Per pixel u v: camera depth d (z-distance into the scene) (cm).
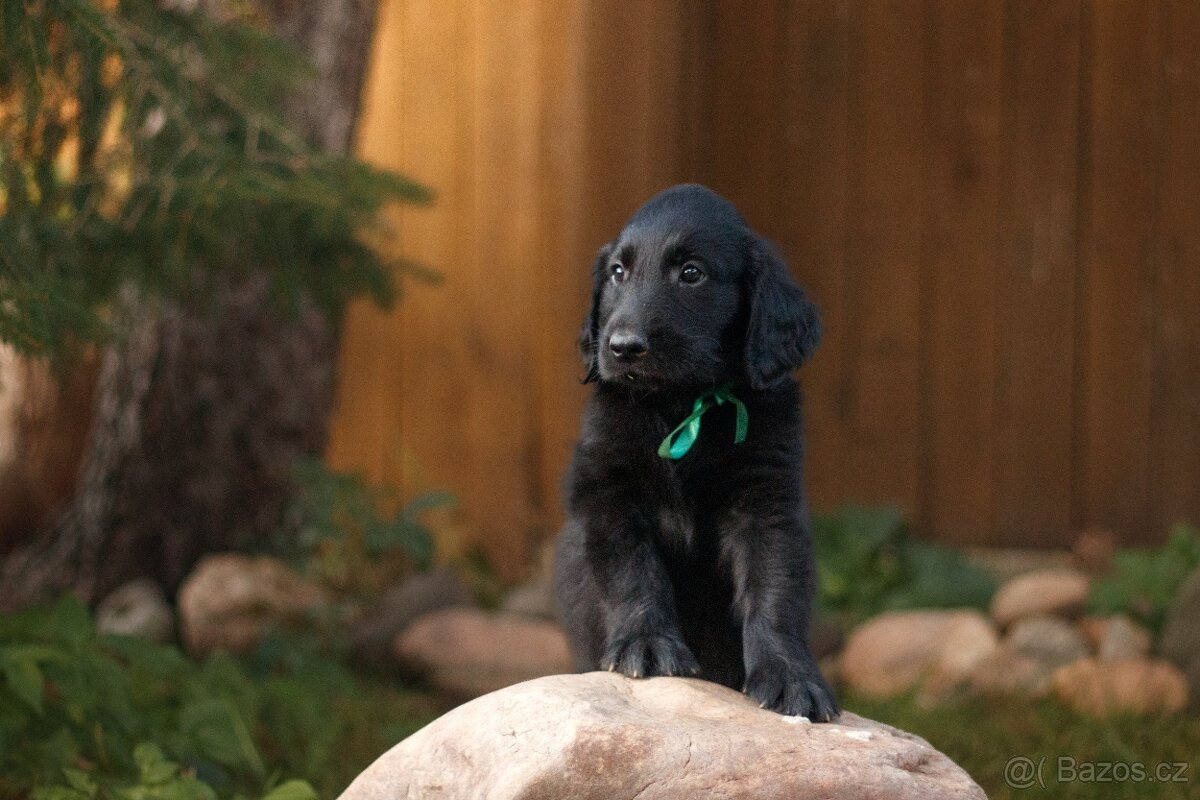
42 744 369
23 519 694
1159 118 771
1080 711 520
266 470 657
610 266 336
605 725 250
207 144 431
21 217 422
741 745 252
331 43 640
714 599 326
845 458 816
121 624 579
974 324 796
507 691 273
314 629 587
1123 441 777
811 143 820
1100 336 779
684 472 314
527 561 761
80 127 413
